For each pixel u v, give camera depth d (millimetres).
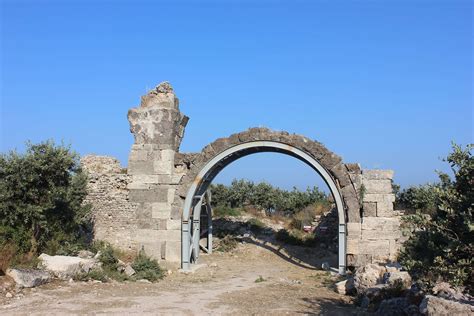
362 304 11750
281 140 17844
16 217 14484
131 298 12188
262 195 37281
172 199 18344
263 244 25375
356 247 17109
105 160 20969
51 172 15297
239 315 10719
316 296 13438
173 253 18156
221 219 28375
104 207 18594
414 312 9227
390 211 17141
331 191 17469
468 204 7113
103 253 15797
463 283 7613
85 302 11320
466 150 7387
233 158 19484
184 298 12633
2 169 14703
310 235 26203
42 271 12930
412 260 7844
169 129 18594
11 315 9852
